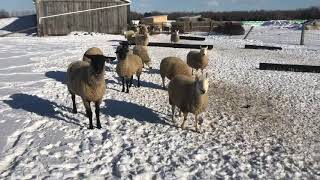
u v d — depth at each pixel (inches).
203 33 1991.9
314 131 371.9
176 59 503.8
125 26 1606.8
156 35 1642.5
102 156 291.4
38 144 309.0
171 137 340.2
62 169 265.4
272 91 550.3
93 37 1398.9
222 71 714.8
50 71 635.5
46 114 391.9
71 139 324.5
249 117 414.6
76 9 1549.0
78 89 353.1
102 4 1572.3
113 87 535.2
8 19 2357.3
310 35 1740.9
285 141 341.4
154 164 281.7
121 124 372.2
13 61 733.3
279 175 271.9
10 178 248.5
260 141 339.6
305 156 308.5
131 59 500.7
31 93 476.4
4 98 449.7
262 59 898.1
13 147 299.7
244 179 263.1
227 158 298.8
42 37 1419.8
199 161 290.8
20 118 373.7
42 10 1507.1
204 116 412.5
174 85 367.6
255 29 2226.9
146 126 369.4
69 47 1000.9
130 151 302.5
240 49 1116.5
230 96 514.0
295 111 444.5
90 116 353.7
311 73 713.6
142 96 492.1
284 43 1357.0
